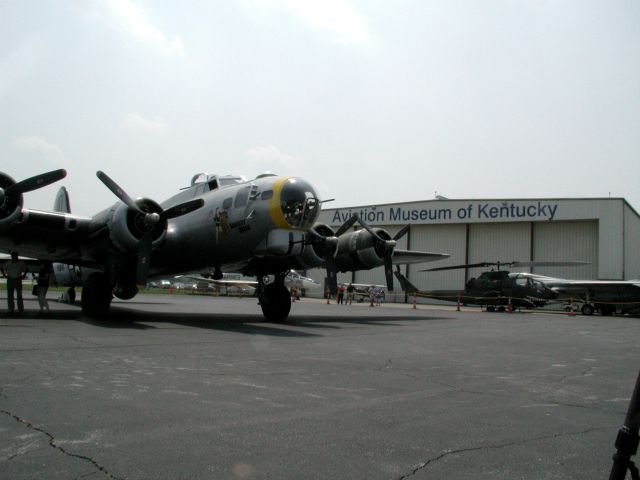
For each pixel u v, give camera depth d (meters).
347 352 9.03
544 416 5.04
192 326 12.78
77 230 13.38
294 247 13.34
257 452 3.73
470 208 45.50
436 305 42.12
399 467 3.54
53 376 6.02
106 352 7.96
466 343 11.38
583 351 10.58
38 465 3.33
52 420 4.29
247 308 23.34
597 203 41.22
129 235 12.72
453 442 4.12
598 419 4.98
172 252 15.14
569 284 32.16
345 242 17.62
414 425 4.57
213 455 3.63
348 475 3.37
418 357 8.80
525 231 44.16
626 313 32.81
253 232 13.30
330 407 5.09
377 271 51.50
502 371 7.63
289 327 13.58
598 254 40.97
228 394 5.45
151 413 4.62
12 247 14.52
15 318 13.30
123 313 17.34
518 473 3.50
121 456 3.54
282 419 4.60
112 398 5.09
